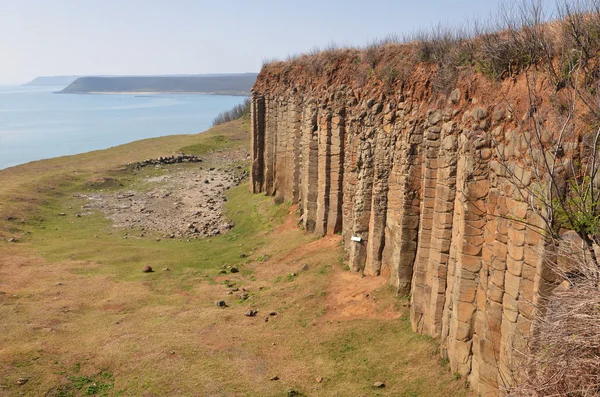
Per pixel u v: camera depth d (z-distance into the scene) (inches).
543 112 388.8
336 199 906.7
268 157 1302.9
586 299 261.1
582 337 255.1
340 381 523.8
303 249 915.4
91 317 704.4
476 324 466.0
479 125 466.3
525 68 435.8
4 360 557.3
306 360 572.1
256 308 730.8
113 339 633.6
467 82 512.4
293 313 693.9
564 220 326.6
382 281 702.5
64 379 533.0
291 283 795.4
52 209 1338.6
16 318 679.1
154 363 570.3
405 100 663.8
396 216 683.4
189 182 1675.7
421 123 610.9
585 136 343.0
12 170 1804.9
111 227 1221.1
